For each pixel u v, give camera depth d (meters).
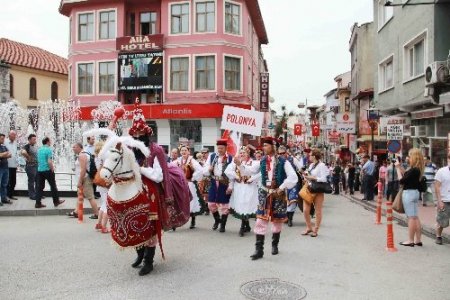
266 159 7.99
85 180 11.16
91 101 31.62
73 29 32.22
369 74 35.25
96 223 10.82
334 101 53.22
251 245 8.91
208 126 29.39
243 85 30.06
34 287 5.94
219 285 6.19
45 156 12.41
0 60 37.75
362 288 6.22
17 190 14.85
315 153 10.28
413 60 18.67
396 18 20.56
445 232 10.70
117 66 30.80
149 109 29.47
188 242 9.12
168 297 5.66
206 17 29.42
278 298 5.69
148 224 6.50
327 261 7.73
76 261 7.28
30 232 9.61
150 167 6.73
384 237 10.27
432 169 16.53
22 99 41.84
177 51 29.70
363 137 33.78
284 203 7.95
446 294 6.02
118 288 5.99
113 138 6.33
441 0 15.34
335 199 21.30
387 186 17.81
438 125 17.33
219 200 10.37
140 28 31.56
